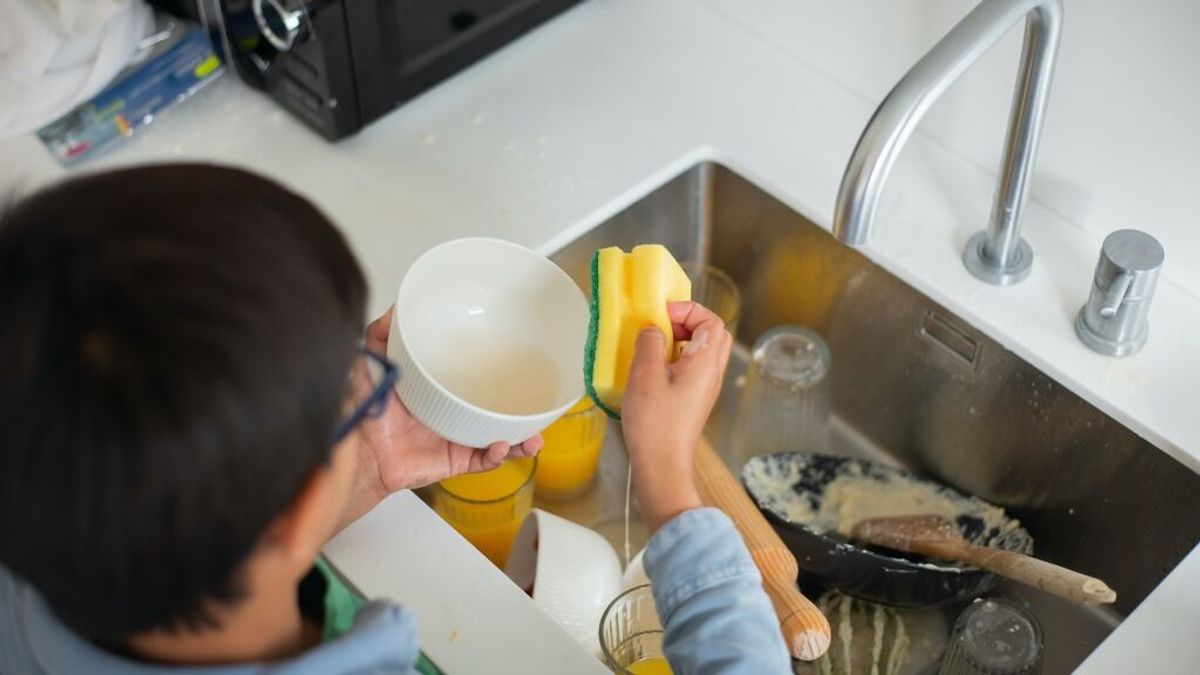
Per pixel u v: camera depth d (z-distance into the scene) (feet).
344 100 3.70
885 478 3.77
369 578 2.78
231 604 1.66
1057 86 3.42
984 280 3.52
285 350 1.49
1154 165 3.34
